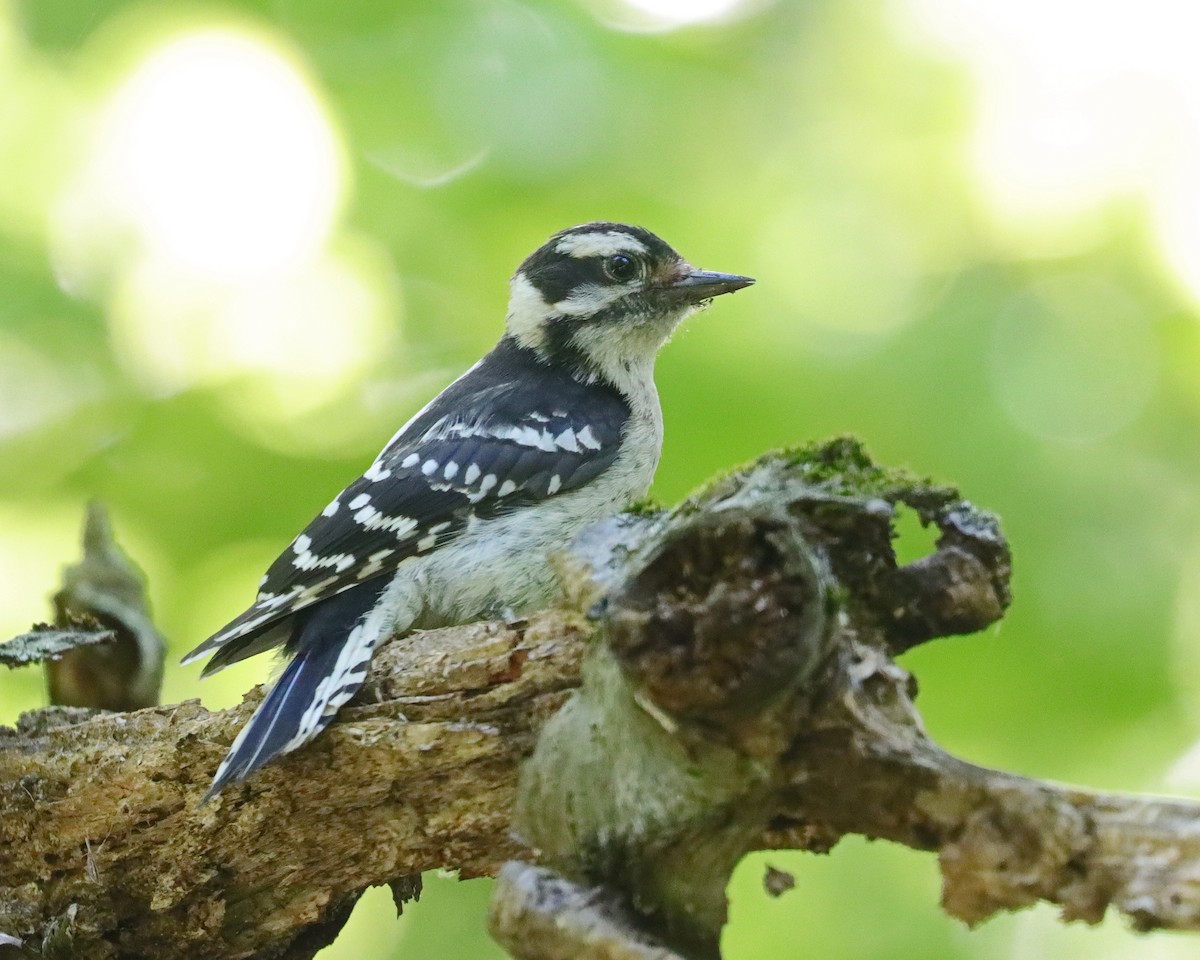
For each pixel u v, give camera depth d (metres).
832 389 11.62
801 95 13.29
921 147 13.21
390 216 12.27
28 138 12.12
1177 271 12.62
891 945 11.20
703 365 11.57
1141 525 11.47
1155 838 4.59
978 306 12.54
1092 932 11.90
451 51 12.49
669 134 12.66
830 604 4.88
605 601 5.38
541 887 5.05
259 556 11.38
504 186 12.23
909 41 13.45
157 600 11.23
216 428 11.60
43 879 6.80
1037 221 12.91
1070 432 11.98
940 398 11.73
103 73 12.25
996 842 4.80
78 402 11.71
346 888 6.55
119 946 6.74
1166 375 12.39
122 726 6.82
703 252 12.34
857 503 5.27
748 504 5.11
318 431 11.71
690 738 5.03
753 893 11.43
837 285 12.55
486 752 6.10
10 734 7.00
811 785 5.11
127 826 6.63
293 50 12.39
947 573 5.46
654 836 5.28
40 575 11.69
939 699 11.07
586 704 5.58
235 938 6.68
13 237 11.91
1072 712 11.06
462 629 6.38
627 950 4.80
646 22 13.32
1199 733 11.09
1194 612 11.32
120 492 11.45
